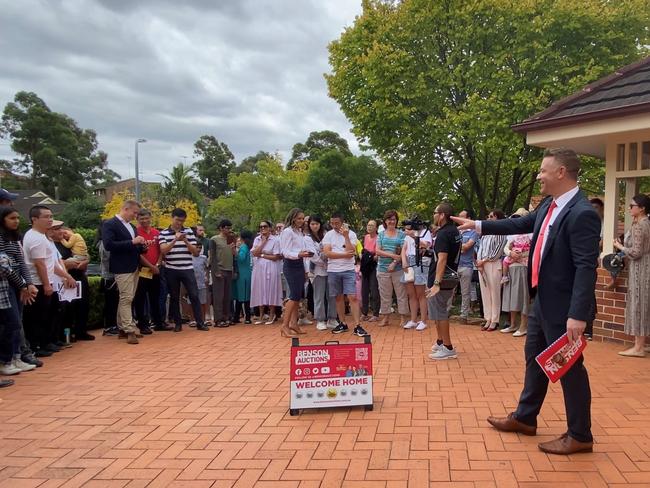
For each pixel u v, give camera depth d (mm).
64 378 5902
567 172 3619
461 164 14406
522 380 5500
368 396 4664
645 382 5355
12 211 5984
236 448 3924
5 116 57219
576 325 3404
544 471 3426
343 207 23859
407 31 12984
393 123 13172
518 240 7699
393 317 9969
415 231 8586
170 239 8742
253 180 34281
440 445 3877
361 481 3355
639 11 11938
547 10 11961
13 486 3396
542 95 11492
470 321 9023
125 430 4324
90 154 65688
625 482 3266
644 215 6340
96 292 9039
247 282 9555
